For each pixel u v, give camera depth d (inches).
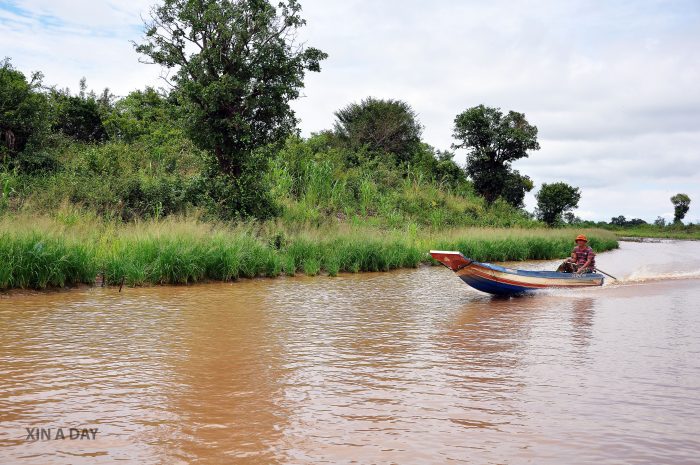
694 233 3329.2
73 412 194.4
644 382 233.5
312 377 239.9
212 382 231.5
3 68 952.3
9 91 921.5
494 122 2148.1
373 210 1315.2
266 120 910.4
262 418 189.5
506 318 396.5
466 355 281.7
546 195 2273.6
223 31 844.6
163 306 428.5
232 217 864.3
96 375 239.8
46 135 988.6
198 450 162.4
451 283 629.0
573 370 252.7
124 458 156.6
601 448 165.3
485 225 1529.3
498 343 310.3
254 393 217.2
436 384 230.2
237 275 613.0
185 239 593.6
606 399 211.2
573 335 333.7
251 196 911.7
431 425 183.5
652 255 1250.0
